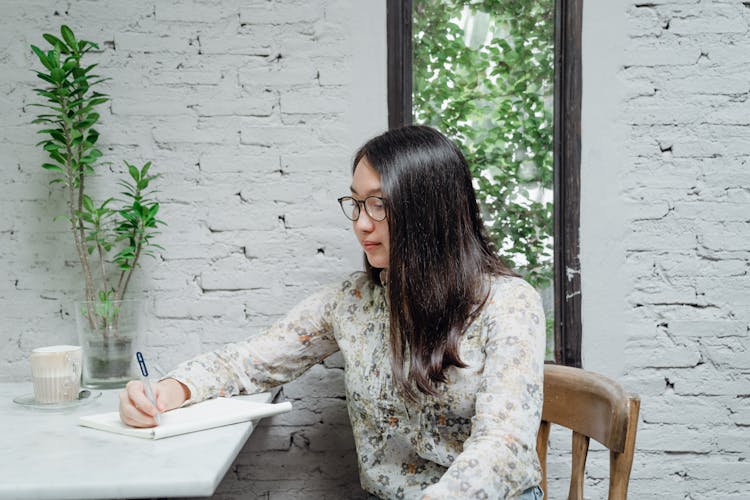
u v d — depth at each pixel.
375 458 1.24
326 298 1.36
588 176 1.60
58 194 1.61
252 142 1.61
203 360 1.29
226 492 1.64
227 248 1.62
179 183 1.61
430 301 1.12
